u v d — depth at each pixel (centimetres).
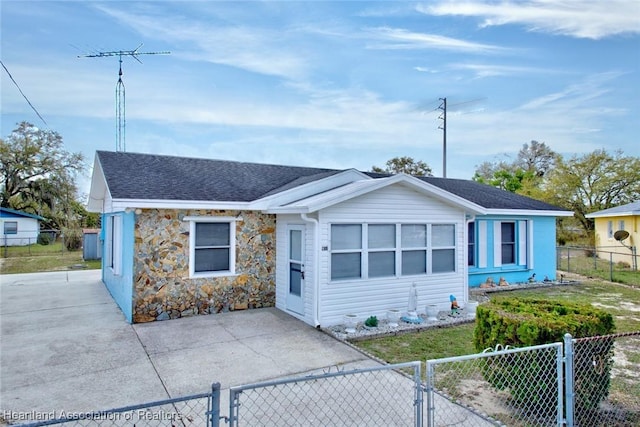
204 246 896
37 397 463
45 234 2984
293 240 886
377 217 846
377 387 492
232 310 914
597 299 1071
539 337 416
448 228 948
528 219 1352
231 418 275
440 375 532
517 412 427
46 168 3253
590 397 420
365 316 823
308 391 479
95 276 1472
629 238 1884
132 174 952
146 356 603
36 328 759
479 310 496
